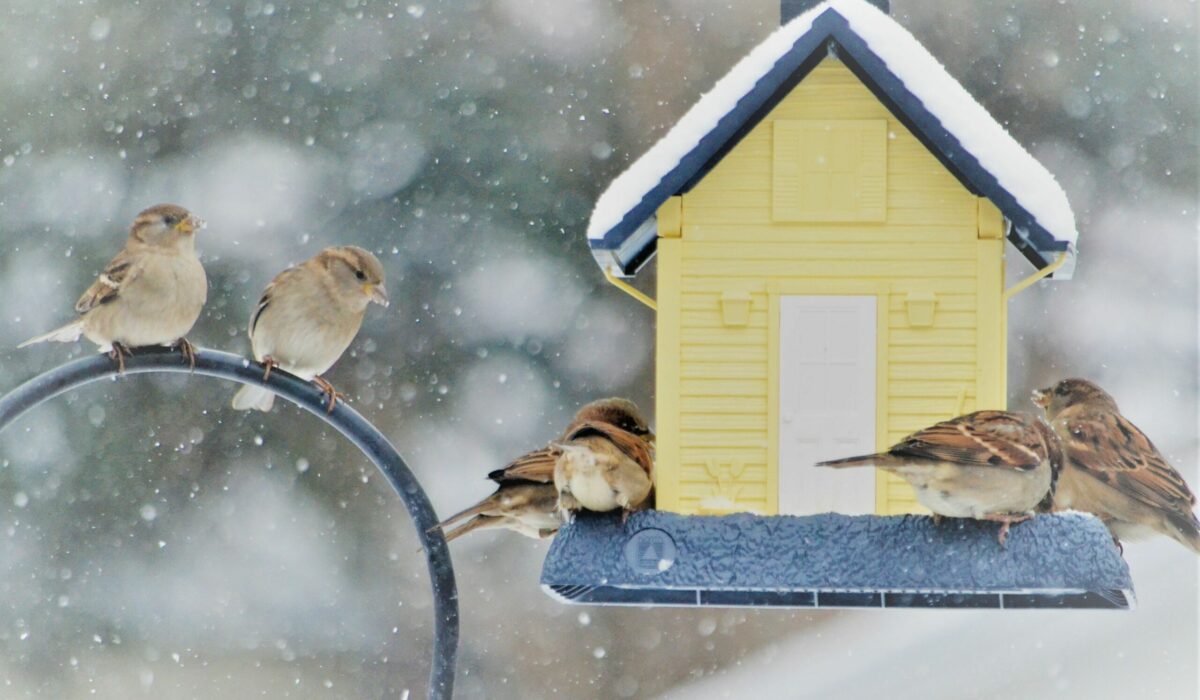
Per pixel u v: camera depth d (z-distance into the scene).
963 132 8.52
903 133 8.65
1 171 17.89
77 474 17.95
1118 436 9.34
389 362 17.25
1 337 17.59
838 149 8.65
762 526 8.25
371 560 18.08
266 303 9.54
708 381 8.62
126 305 8.76
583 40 17.95
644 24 18.05
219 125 17.88
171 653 17.64
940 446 7.90
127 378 18.08
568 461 8.21
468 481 17.09
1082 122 17.53
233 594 17.89
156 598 17.77
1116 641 15.45
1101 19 17.67
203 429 18.11
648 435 8.98
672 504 8.56
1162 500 9.15
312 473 18.12
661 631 18.48
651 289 17.36
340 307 9.52
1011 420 8.09
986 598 8.77
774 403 8.59
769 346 8.62
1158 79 17.56
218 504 18.00
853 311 8.62
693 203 8.70
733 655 18.30
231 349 17.20
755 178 8.68
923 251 8.60
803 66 8.62
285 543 17.98
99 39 18.22
